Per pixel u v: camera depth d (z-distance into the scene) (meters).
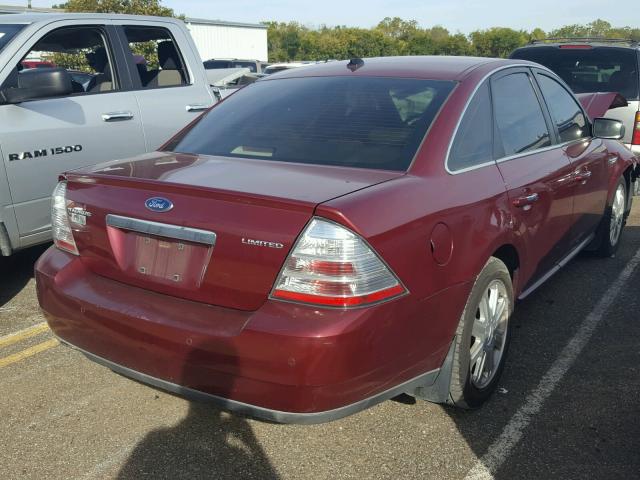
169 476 2.76
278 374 2.37
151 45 7.04
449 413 3.22
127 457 2.89
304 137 3.23
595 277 5.19
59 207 3.12
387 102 3.33
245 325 2.42
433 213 2.73
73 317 2.89
